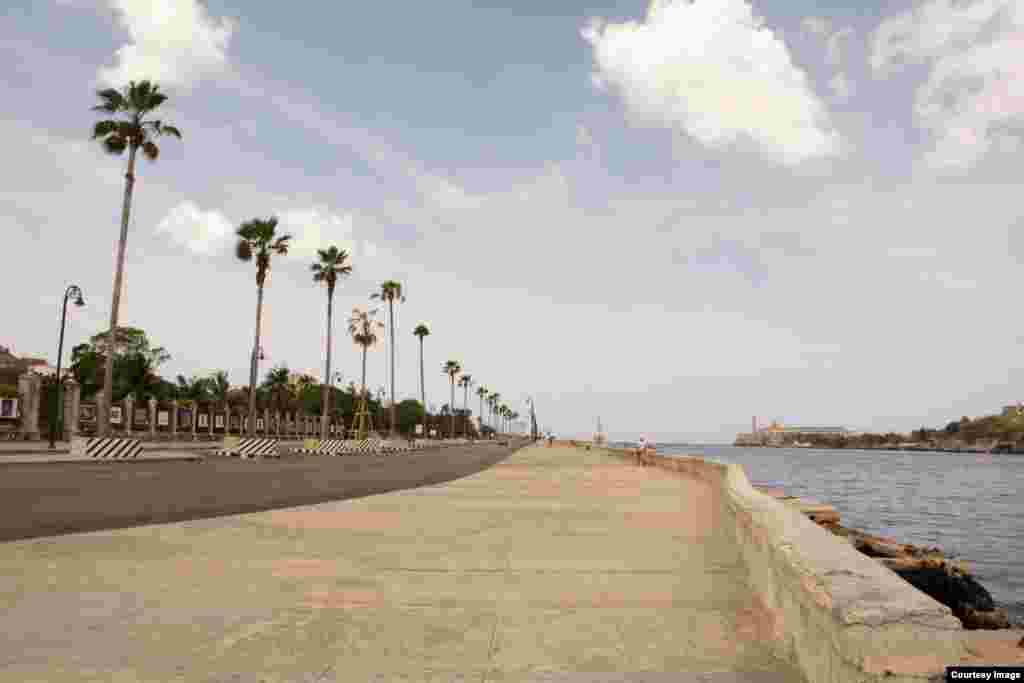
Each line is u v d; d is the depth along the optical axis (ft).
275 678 13.35
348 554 27.40
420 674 13.70
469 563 25.73
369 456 179.32
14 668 13.66
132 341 291.99
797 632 13.53
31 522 35.94
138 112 133.90
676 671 13.92
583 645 15.70
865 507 158.10
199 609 18.45
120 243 133.28
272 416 294.87
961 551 86.69
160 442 203.00
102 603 18.93
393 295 303.48
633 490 63.67
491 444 456.86
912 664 8.07
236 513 41.70
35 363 301.84
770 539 17.21
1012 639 8.45
